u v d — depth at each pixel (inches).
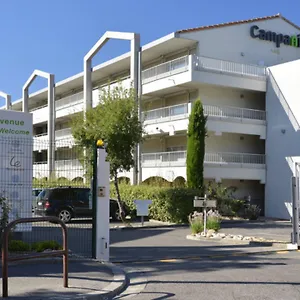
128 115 949.8
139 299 327.0
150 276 414.9
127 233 835.4
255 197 1381.6
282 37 1498.5
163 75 1300.4
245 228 949.2
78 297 309.0
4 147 529.0
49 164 611.8
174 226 973.8
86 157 866.1
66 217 949.2
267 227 977.5
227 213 1142.3
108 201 484.4
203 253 573.0
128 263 492.1
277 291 349.7
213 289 356.5
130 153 957.2
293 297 330.3
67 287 337.4
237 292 345.7
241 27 1418.6
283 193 1269.7
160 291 350.9
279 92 1302.9
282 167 1279.5
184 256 545.3
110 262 470.6
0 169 522.6
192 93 1325.0
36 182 580.1
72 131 965.2
